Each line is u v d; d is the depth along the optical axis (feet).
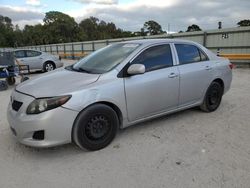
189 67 16.01
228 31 51.13
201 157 11.74
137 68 12.75
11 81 33.65
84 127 11.96
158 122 16.20
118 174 10.53
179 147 12.77
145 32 191.01
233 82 31.19
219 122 16.17
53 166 11.30
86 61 15.37
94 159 11.80
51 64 49.08
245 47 49.42
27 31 303.68
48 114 11.07
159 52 14.90
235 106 19.72
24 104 11.58
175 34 60.49
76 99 11.53
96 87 12.14
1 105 22.15
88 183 9.97
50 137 11.27
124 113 13.24
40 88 12.05
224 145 12.93
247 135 14.12
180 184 9.76
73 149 12.80
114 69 13.16
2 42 305.12
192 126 15.52
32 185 9.92
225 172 10.50
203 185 9.67
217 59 18.34
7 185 9.95
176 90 15.29
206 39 55.06
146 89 13.79
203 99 17.39
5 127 16.01
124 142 13.43
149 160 11.57
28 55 46.19
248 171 10.55
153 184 9.80
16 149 12.94
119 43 16.19
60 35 286.05
